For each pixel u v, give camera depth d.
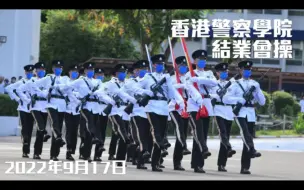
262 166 22.00
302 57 67.50
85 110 21.02
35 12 41.03
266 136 41.16
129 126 20.98
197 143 17.98
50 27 57.56
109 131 36.56
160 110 17.41
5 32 39.94
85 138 21.17
